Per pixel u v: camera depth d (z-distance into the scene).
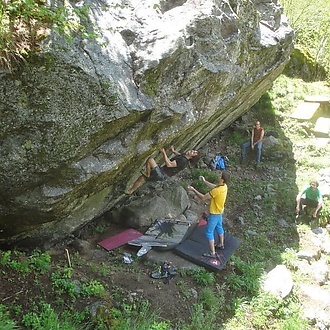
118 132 6.00
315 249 9.00
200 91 7.30
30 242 6.77
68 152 5.42
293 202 10.37
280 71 12.23
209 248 7.93
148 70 6.05
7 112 5.00
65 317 5.56
